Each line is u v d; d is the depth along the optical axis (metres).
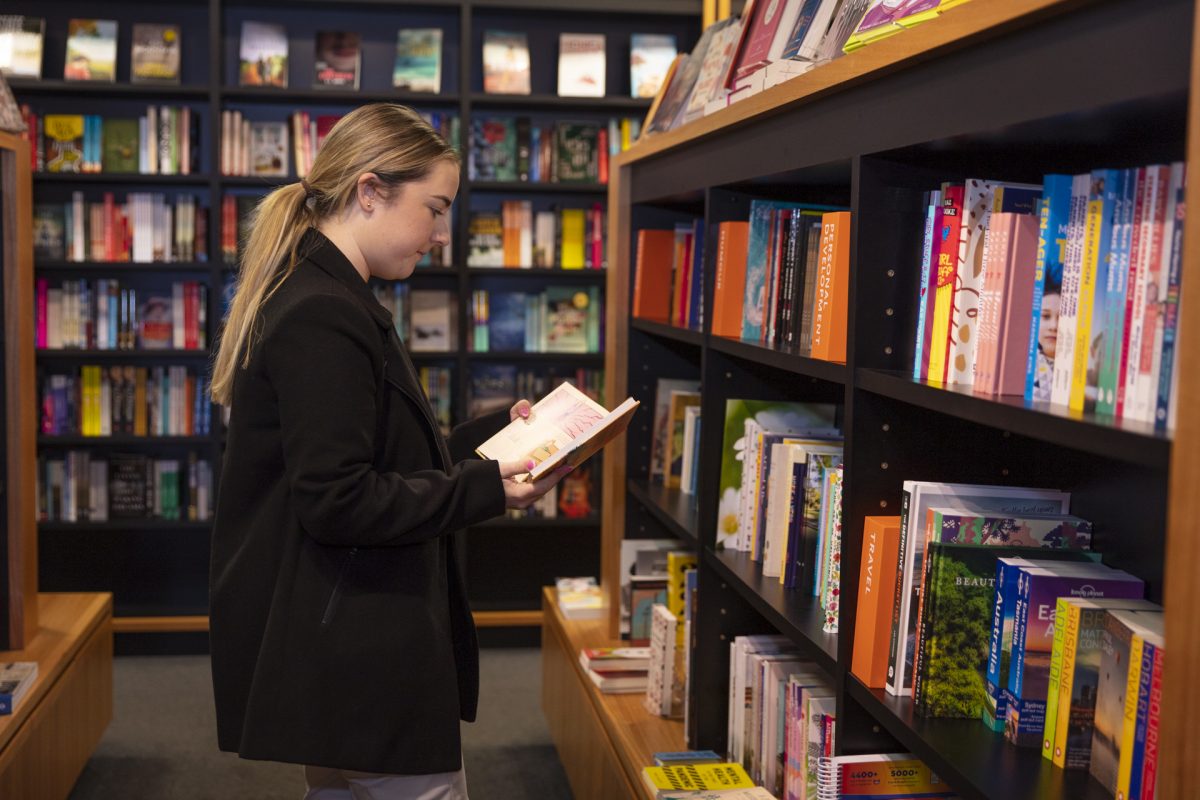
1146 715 1.16
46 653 2.99
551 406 2.17
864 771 1.54
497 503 1.78
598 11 5.01
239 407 1.76
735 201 2.42
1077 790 1.24
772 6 2.18
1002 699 1.39
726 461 2.40
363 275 1.85
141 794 3.30
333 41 4.98
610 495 3.29
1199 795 0.94
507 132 5.04
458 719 1.83
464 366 4.99
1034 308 1.28
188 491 4.90
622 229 3.18
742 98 2.12
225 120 4.82
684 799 1.97
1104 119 1.15
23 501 3.02
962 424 1.60
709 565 2.40
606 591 3.43
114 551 5.01
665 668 2.66
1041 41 1.14
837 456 1.99
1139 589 1.35
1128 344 1.10
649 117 3.11
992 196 1.40
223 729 1.81
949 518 1.43
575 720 3.12
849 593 1.61
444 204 1.88
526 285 5.33
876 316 1.58
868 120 1.53
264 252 1.79
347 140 1.81
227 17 5.07
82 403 4.84
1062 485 1.58
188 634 4.79
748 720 2.25
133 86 4.77
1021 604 1.37
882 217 1.56
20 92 4.82
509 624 4.93
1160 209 1.07
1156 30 0.97
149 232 4.81
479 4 4.89
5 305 2.98
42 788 2.76
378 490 1.68
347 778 1.88
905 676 1.50
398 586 1.76
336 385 1.67
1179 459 0.93
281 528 1.75
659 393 3.14
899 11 1.50
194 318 4.88
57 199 5.02
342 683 1.72
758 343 2.16
